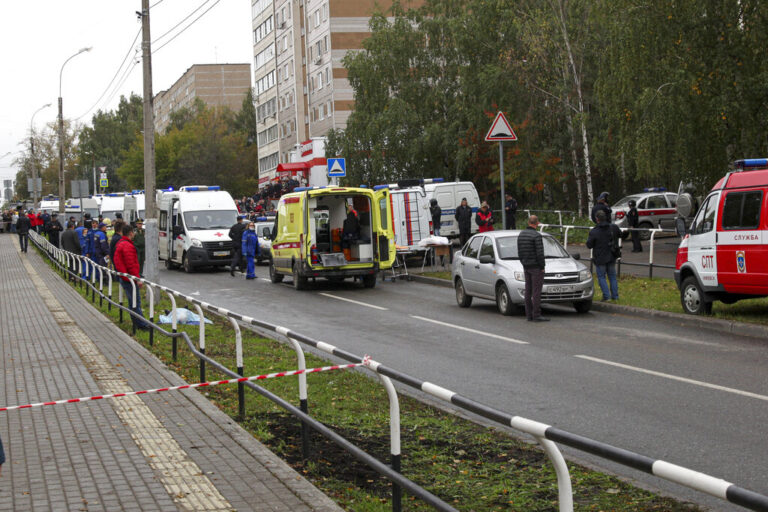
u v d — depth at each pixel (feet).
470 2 147.02
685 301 51.39
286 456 22.99
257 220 126.52
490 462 22.12
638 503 18.38
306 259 80.23
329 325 55.52
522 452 23.20
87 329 53.21
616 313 56.18
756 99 83.51
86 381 34.60
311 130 280.92
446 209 119.14
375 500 18.88
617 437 24.98
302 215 80.69
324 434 19.88
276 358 41.75
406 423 26.96
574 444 10.71
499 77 134.92
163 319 56.34
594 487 19.74
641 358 38.65
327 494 19.44
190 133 335.26
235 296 77.51
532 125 136.67
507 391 32.55
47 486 19.84
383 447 23.88
